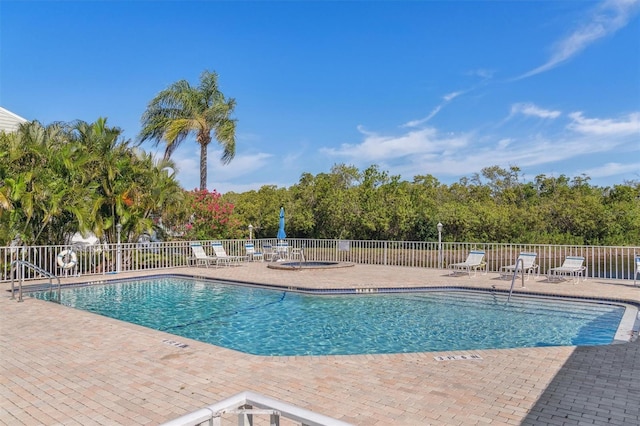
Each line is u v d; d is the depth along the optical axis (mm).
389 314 9195
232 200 29969
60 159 13328
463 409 3781
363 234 24609
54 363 5141
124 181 15070
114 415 3705
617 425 3441
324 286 11445
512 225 23969
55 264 12961
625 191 27984
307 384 4418
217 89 22344
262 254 18062
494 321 8547
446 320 8641
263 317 9000
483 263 13750
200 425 1830
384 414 3684
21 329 6840
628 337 6441
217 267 15922
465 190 32531
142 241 17062
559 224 24359
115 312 9586
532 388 4281
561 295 10070
